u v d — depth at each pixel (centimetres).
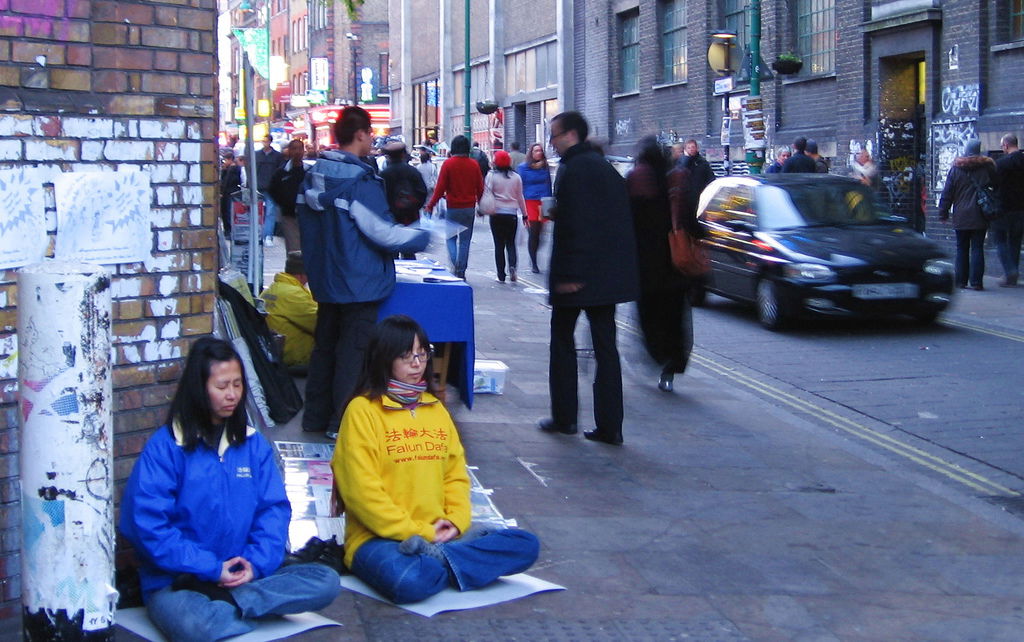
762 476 702
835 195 1357
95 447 350
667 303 909
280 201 1257
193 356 435
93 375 346
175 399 436
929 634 467
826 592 512
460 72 4175
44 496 347
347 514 498
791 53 1988
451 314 711
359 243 669
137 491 425
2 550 434
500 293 1527
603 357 751
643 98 2802
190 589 430
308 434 706
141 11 462
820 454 761
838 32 2042
